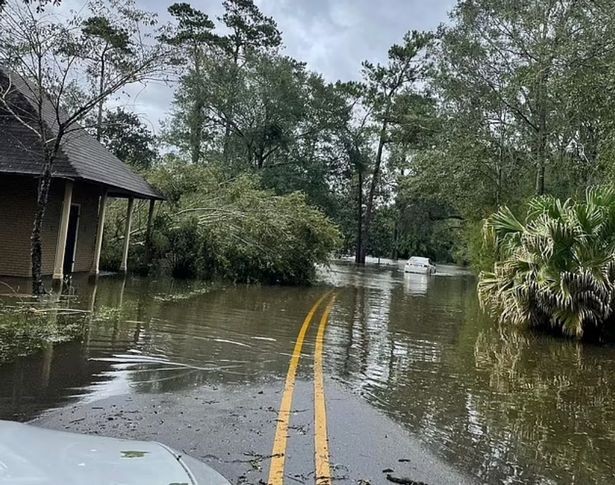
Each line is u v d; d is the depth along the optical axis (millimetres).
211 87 38656
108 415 5016
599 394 7039
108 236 20625
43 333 8539
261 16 40969
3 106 14812
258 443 4516
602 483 4219
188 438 4531
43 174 13016
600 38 15719
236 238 20250
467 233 29594
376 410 5723
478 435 5168
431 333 11602
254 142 41281
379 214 63594
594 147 18078
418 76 45469
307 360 8039
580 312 11281
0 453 2486
